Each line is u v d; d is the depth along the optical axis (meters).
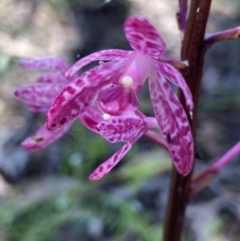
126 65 0.09
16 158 0.22
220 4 0.36
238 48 0.32
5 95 0.25
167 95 0.09
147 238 0.18
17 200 0.19
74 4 0.33
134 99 0.09
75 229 0.19
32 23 0.30
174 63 0.09
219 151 0.24
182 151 0.09
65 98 0.09
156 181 0.21
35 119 0.24
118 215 0.18
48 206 0.18
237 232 0.20
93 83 0.09
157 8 0.35
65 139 0.22
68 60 0.29
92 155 0.21
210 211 0.20
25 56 0.27
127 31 0.08
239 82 0.28
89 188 0.19
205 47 0.09
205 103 0.26
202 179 0.11
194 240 0.19
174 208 0.11
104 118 0.09
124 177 0.20
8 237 0.18
